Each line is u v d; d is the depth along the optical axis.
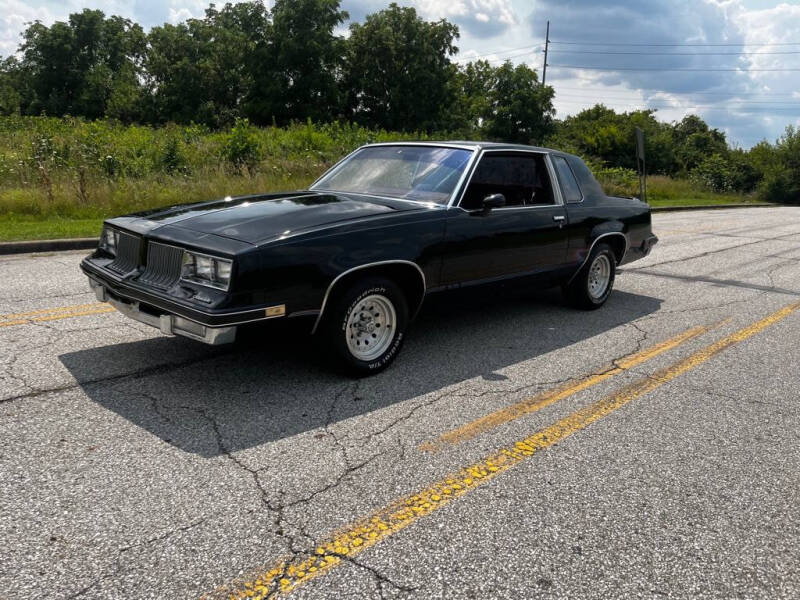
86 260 4.51
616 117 50.41
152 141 18.81
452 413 3.87
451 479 3.10
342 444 3.39
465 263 4.79
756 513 2.94
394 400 4.01
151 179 14.37
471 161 4.98
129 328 5.20
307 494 2.89
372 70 53.69
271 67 51.88
